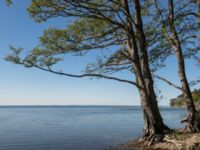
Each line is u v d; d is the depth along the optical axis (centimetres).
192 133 1825
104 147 2570
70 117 10094
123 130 4500
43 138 3584
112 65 2014
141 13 2081
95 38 1917
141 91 1925
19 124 6250
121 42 2016
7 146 2961
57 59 1784
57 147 2836
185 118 1945
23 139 3509
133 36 1944
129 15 1889
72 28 1855
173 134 1806
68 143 3078
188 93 1977
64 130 4675
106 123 6412
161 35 2008
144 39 1973
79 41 1867
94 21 1905
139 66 1947
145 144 1855
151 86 1947
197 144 1650
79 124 6162
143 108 1917
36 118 9338
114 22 1836
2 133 4253
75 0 1698
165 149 1744
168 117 8962
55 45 1823
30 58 1752
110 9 1844
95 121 7338
